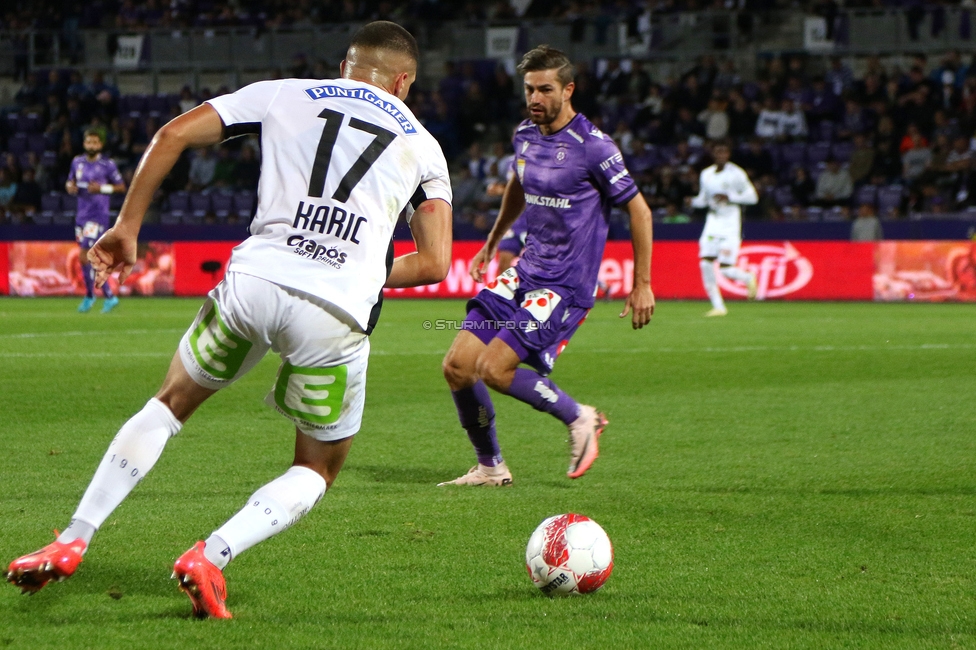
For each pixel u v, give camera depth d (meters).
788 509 16.66
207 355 11.67
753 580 12.97
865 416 25.75
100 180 56.19
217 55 93.12
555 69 18.67
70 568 11.02
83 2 101.62
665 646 10.67
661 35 88.94
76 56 97.00
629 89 85.50
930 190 71.75
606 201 19.11
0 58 97.38
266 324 11.47
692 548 14.44
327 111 11.87
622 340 43.84
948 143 75.06
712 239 56.56
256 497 11.66
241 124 11.80
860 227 67.25
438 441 22.88
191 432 23.31
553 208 18.92
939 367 35.12
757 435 23.30
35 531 14.95
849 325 50.44
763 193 74.12
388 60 12.65
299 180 11.66
